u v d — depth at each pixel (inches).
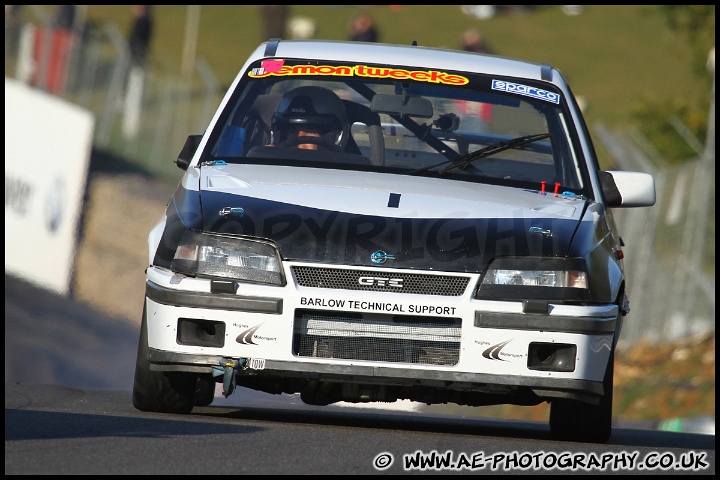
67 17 4126.5
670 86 5472.4
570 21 6924.2
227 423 762.2
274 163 850.8
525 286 740.7
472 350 730.8
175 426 719.7
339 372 729.0
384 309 729.0
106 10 6127.0
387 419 987.3
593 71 5792.3
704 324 1966.0
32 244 3024.1
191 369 743.7
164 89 3836.1
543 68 962.1
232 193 784.3
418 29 6397.6
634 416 1595.7
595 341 741.3
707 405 1533.0
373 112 888.9
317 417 934.4
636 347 1995.6
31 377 1919.3
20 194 3115.2
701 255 2006.6
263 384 798.5
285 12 5561.0
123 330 2632.9
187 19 6215.6
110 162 3700.8
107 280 3016.7
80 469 553.0
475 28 6545.3
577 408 799.1
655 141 3149.6
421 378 730.8
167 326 745.0
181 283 742.5
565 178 861.8
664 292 2080.5
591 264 757.9
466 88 915.4
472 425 987.9
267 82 916.0
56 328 2412.6
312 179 810.2
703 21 3385.8
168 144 3791.8
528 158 869.2
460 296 735.7
